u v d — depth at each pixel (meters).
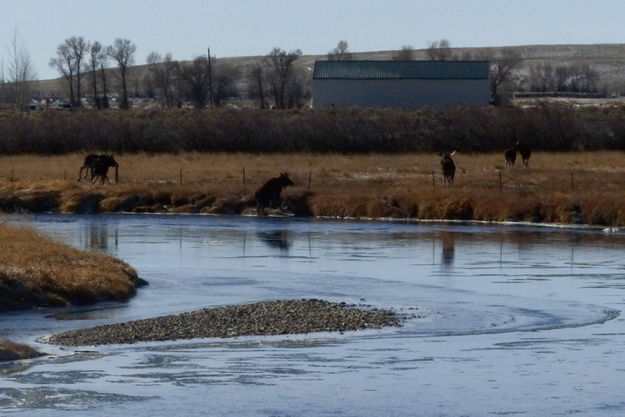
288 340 32.75
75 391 26.70
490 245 57.41
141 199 78.06
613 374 28.69
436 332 34.09
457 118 113.44
